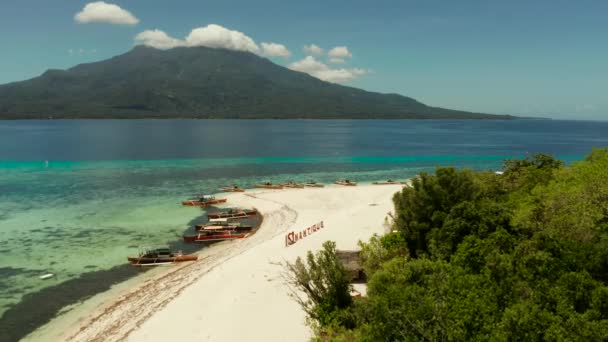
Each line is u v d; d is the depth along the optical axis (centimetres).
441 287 1888
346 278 2412
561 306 1619
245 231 5228
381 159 12075
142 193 7069
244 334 2562
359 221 4866
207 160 11544
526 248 2180
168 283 3519
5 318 2955
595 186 3055
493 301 1733
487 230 2744
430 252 2952
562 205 2988
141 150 14262
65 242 4591
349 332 2102
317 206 6341
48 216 5562
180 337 2580
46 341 2666
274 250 4050
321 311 2334
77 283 3556
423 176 3425
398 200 3516
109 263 4025
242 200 6700
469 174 3794
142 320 2834
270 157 12462
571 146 17625
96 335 2694
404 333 1675
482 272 2058
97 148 14838
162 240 4750
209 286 3294
